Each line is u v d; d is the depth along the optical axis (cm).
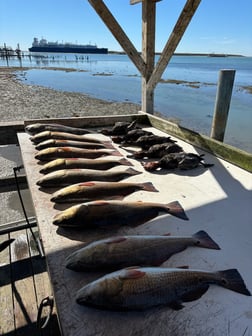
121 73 3272
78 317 122
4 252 321
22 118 1012
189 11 367
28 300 252
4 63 5119
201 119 1068
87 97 1480
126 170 280
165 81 2384
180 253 166
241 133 918
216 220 202
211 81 2423
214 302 133
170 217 202
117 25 417
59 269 148
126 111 1152
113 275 127
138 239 158
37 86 1898
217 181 265
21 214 502
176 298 129
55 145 321
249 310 130
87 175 247
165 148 325
